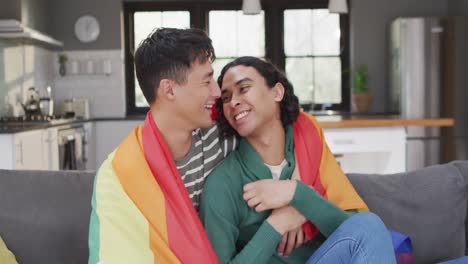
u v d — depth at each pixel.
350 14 6.82
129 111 6.95
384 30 6.78
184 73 1.39
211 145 1.58
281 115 1.62
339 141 4.22
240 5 6.84
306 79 6.95
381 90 6.80
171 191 1.37
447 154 6.04
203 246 1.33
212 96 1.44
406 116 6.06
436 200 1.82
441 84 6.05
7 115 5.32
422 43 6.03
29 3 5.86
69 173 1.74
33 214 1.67
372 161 4.41
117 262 1.30
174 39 1.40
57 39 6.72
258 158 1.55
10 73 5.41
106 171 1.41
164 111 1.43
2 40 5.21
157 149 1.40
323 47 6.92
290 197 1.45
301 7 6.86
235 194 1.53
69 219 1.67
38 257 1.65
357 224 1.36
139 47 1.44
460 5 6.35
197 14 6.84
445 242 1.81
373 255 1.32
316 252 1.41
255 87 1.53
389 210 1.80
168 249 1.32
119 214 1.35
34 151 4.39
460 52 6.02
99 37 6.75
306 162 1.60
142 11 6.90
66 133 5.34
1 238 1.62
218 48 6.92
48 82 6.54
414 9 6.75
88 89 6.77
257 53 6.93
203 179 1.56
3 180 1.71
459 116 6.04
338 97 6.95
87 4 6.71
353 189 1.64
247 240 1.56
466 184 1.87
